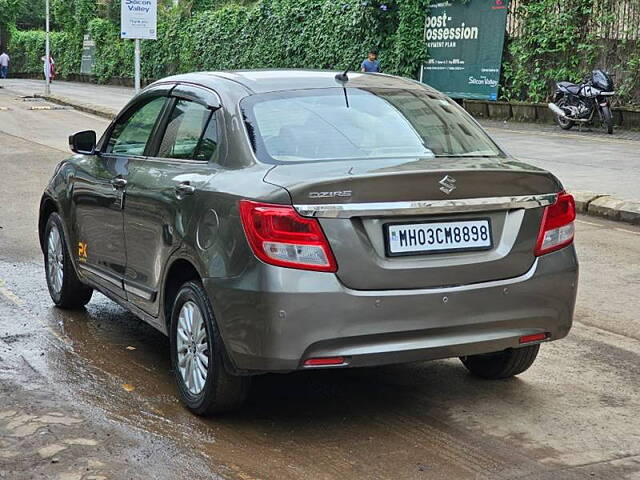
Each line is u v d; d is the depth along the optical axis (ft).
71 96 126.52
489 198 15.40
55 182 23.00
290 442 15.35
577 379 18.72
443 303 15.01
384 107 17.74
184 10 144.15
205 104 17.74
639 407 17.19
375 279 14.66
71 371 18.89
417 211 14.84
